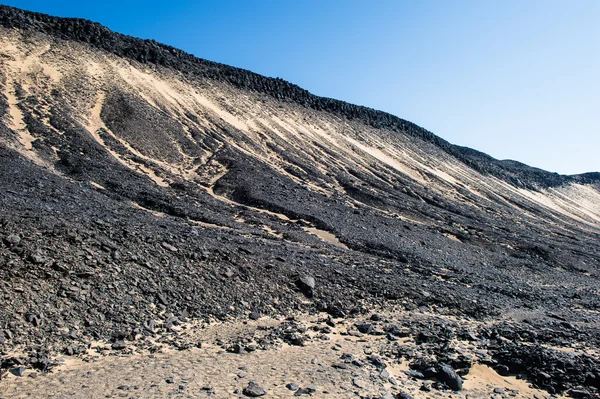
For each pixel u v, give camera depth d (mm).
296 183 55000
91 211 22875
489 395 10234
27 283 12273
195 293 15117
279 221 36688
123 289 13820
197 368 9977
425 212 58312
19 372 8953
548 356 12031
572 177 185250
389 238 37281
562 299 25328
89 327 11711
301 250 25156
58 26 79438
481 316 17969
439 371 10875
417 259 30844
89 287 13219
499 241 50344
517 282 30328
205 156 56625
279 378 9766
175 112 70188
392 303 18062
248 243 23141
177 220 28562
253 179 49281
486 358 12336
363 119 123812
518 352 12445
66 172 35812
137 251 16344
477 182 109375
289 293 17094
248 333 13180
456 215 64062
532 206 104500
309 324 14789
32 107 49312
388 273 23344
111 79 69812
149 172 44156
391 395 9328
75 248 14789
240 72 106500
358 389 9492
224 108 83938
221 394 8539
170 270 15961
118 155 45781
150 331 12312
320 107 116938
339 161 79312
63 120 48125
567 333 15758
